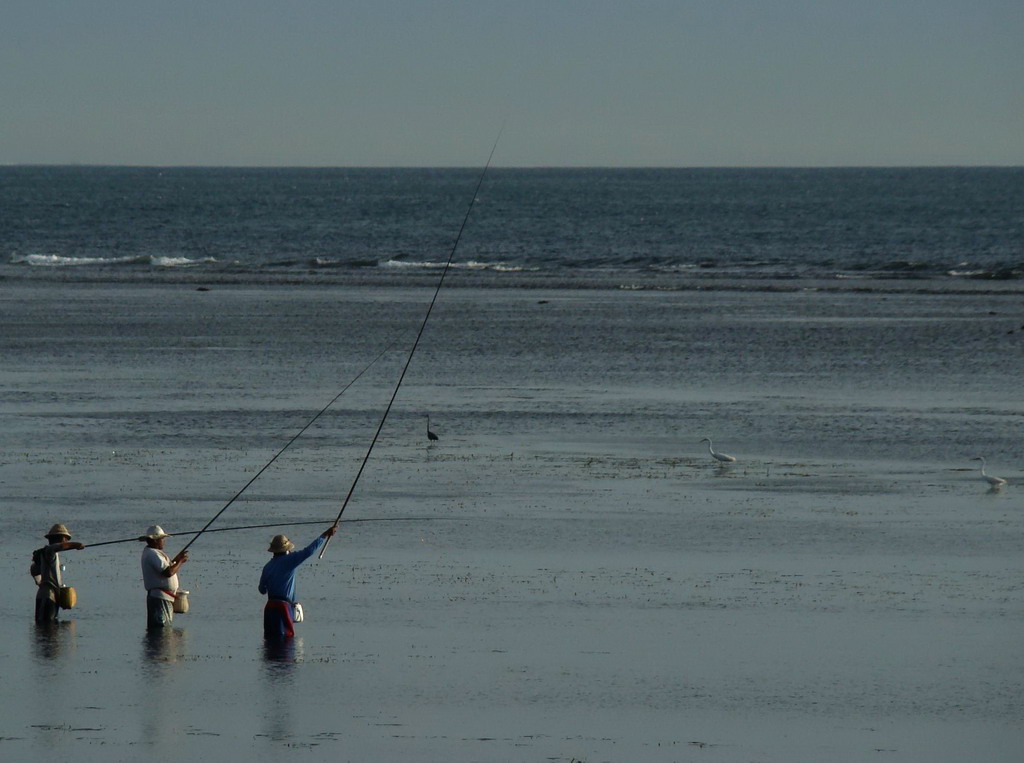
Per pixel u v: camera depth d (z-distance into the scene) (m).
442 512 35.03
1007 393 55.88
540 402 53.81
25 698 20.59
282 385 57.84
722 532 32.84
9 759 18.03
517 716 19.91
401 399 54.53
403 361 65.00
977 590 27.55
